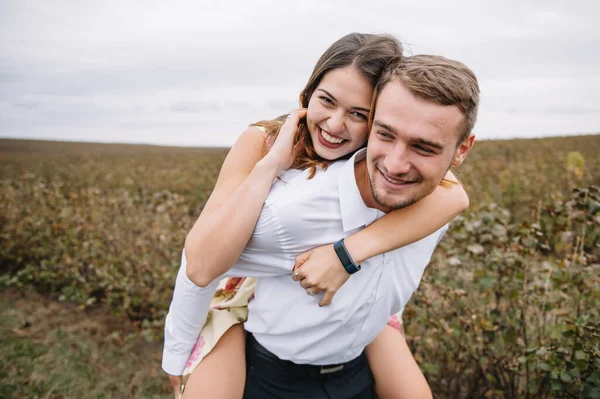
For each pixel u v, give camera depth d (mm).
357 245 1296
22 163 17891
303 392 1517
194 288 1393
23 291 5051
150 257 4191
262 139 1519
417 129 1094
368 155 1212
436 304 2906
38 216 5684
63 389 3369
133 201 5961
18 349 3828
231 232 1240
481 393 2754
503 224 2846
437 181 1188
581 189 2475
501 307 2709
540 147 18969
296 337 1434
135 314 4098
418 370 1661
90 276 4590
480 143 19672
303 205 1289
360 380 1615
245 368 1545
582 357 2285
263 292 1455
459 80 1097
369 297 1397
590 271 2424
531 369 2529
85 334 4105
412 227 1352
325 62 1355
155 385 3479
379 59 1302
